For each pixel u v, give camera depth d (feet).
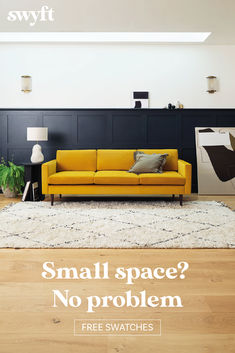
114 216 14.70
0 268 9.11
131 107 22.13
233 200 18.76
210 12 16.63
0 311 6.84
